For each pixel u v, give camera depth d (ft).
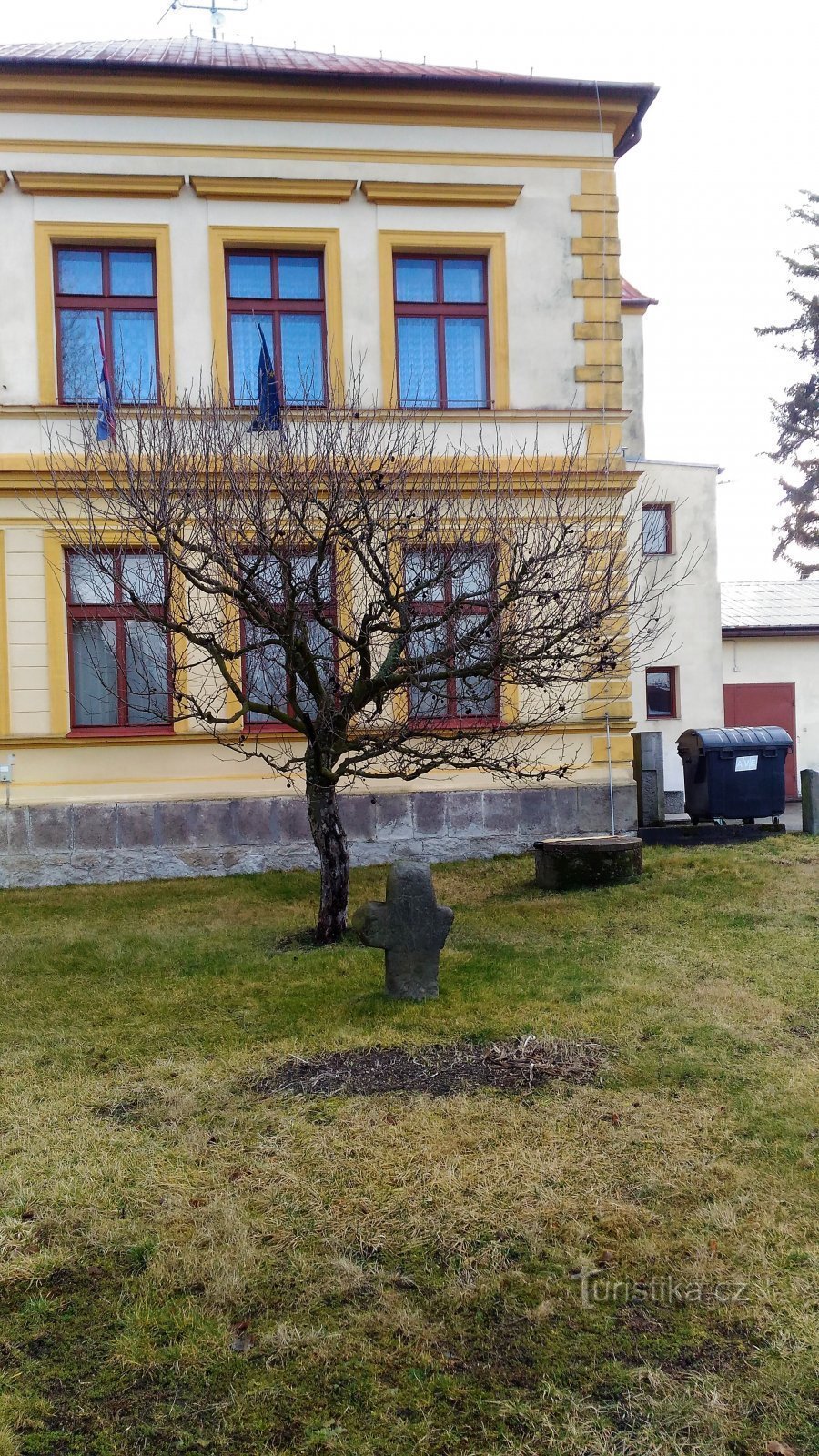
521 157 37.27
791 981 19.86
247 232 35.86
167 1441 8.19
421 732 23.44
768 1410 8.41
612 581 25.70
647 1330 9.43
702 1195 11.69
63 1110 14.57
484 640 21.81
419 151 36.68
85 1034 17.98
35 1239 11.12
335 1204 11.65
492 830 36.37
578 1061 15.80
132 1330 9.53
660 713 60.39
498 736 27.20
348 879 24.62
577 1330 9.45
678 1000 18.74
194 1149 13.14
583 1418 8.34
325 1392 8.71
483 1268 10.40
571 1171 12.25
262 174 35.96
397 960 19.24
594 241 37.65
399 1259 10.61
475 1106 14.17
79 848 34.35
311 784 24.31
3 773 34.27
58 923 27.78
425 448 30.27
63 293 35.63
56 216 35.06
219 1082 15.44
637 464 59.52
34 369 34.76
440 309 37.50
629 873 29.84
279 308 36.70
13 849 34.09
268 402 29.09
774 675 65.98
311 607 21.52
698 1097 14.38
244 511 21.79
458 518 25.08
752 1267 10.33
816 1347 9.12
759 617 67.62
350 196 36.32
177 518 22.16
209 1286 10.12
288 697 23.35
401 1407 8.52
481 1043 16.70
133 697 35.04
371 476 22.04
